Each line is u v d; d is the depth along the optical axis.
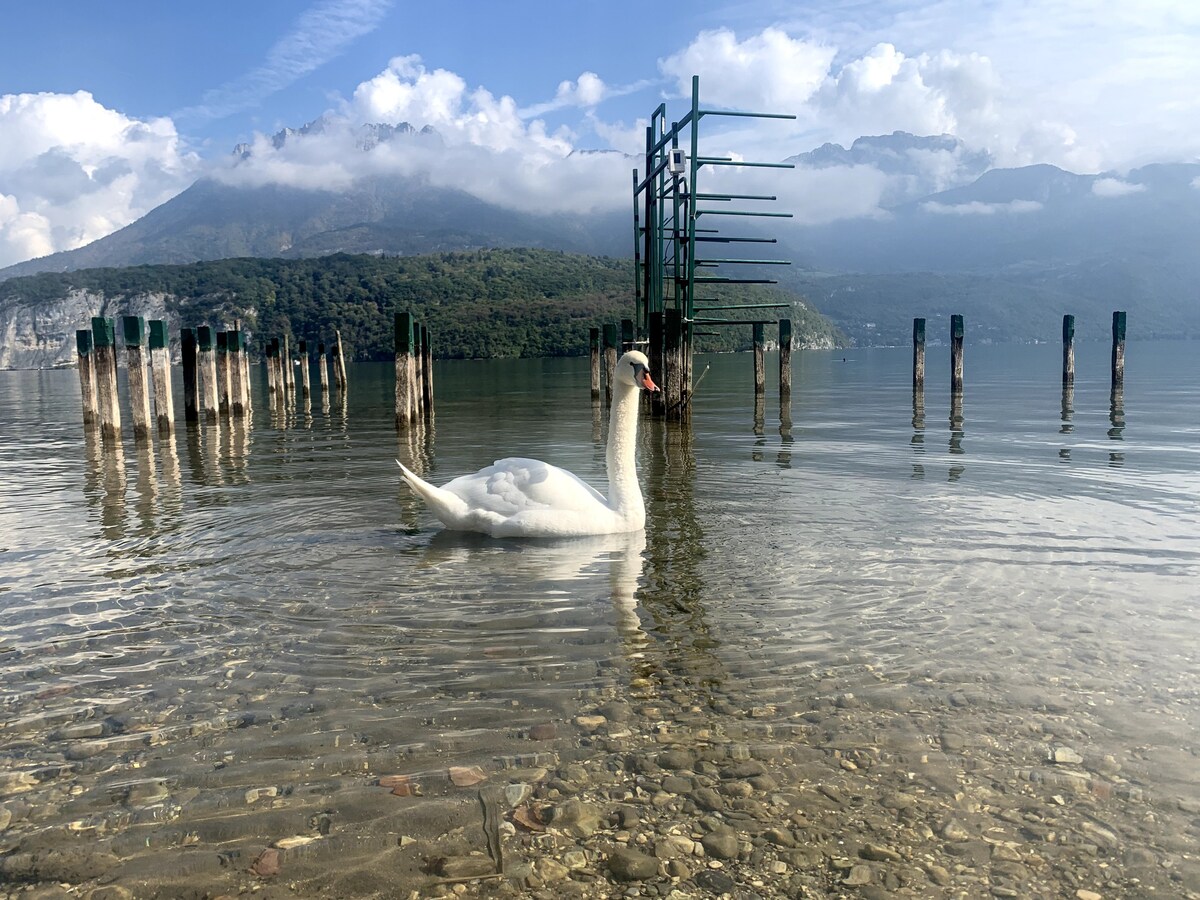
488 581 6.71
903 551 7.55
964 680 4.68
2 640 5.48
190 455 16.06
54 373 110.81
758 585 6.52
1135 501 9.92
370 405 31.94
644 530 8.59
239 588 6.58
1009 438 17.06
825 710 4.34
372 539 8.30
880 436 17.73
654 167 26.05
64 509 10.27
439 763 3.86
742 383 42.16
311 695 4.56
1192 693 4.48
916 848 3.26
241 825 3.40
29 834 3.35
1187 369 51.88
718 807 3.53
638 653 5.12
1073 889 3.03
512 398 34.41
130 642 5.41
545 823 3.43
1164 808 3.47
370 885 3.07
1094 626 5.52
